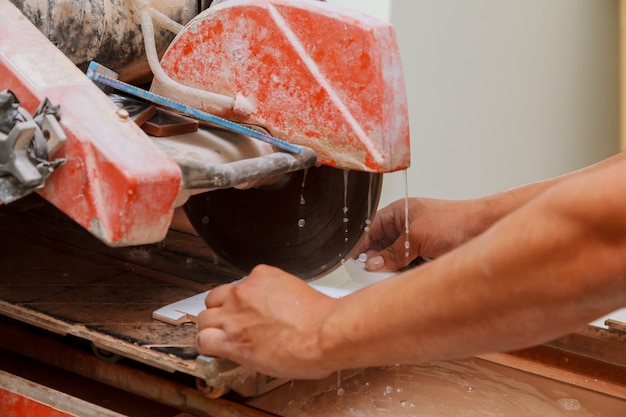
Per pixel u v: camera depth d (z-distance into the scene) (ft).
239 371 3.63
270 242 4.97
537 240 2.47
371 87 3.98
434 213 5.08
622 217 2.30
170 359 3.64
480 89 8.43
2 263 4.92
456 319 2.72
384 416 4.33
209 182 3.61
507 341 2.71
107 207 3.35
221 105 4.30
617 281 2.37
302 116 4.16
